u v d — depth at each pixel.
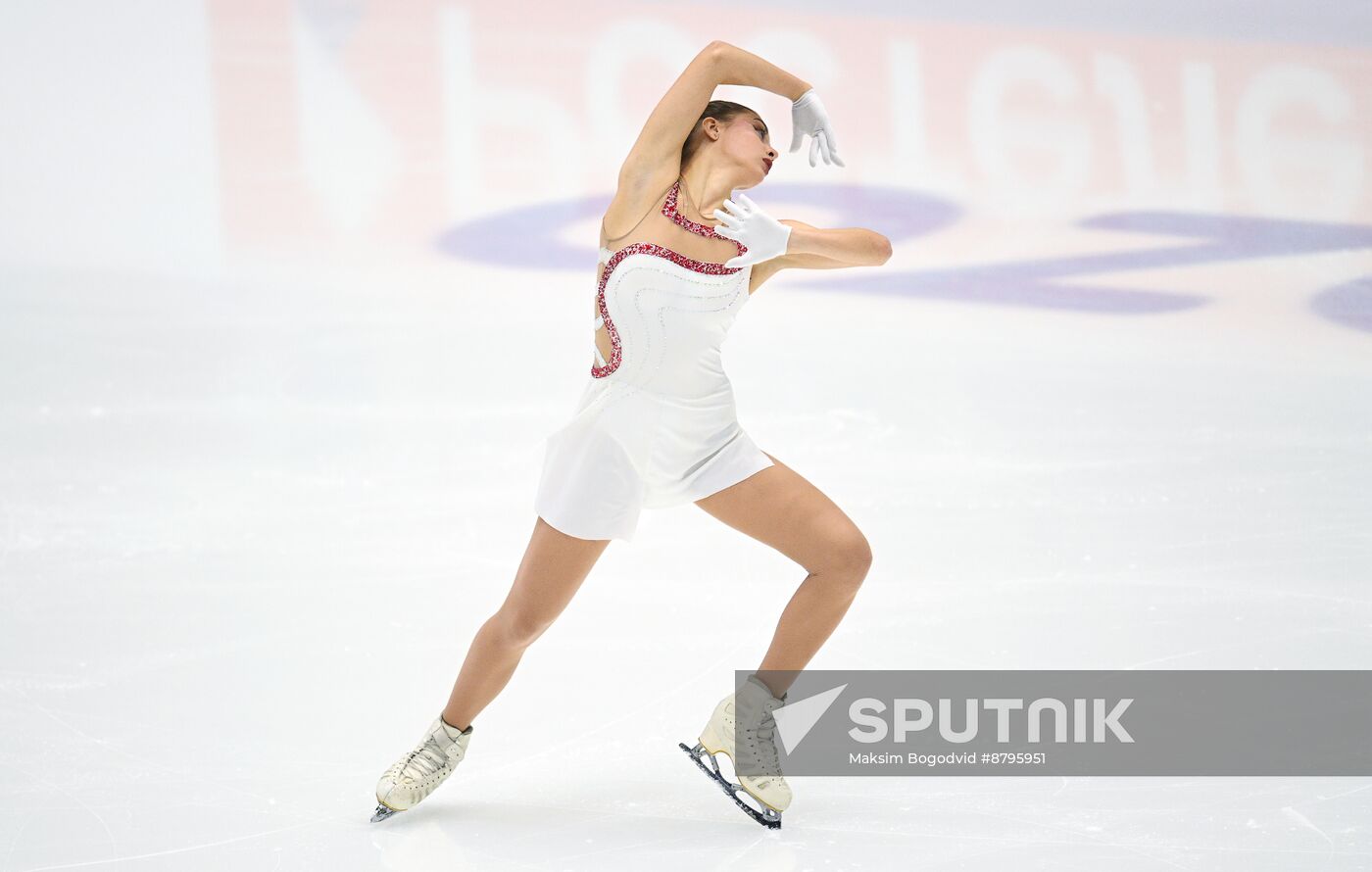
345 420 17.28
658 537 14.09
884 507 14.62
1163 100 25.47
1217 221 24.14
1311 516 14.14
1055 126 25.11
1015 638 11.09
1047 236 23.75
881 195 24.23
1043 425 17.50
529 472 15.71
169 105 22.39
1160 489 15.14
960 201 24.23
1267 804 8.30
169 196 22.09
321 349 19.39
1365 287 22.55
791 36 25.00
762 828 8.09
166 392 17.97
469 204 22.89
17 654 10.78
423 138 23.08
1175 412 17.97
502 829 8.08
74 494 14.91
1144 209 24.45
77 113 22.17
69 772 8.80
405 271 21.73
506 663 8.30
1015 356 20.17
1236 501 14.70
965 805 8.38
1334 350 20.45
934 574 12.62
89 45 22.36
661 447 8.09
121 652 10.86
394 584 12.46
